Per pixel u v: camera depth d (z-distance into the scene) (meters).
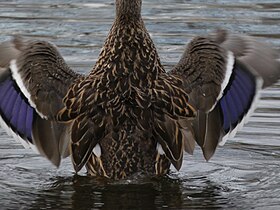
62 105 11.36
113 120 11.23
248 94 11.20
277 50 11.32
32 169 12.37
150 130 11.27
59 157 11.45
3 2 22.62
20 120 11.35
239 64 11.26
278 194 11.33
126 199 11.03
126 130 11.25
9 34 19.66
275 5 22.11
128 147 11.24
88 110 11.27
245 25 20.28
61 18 21.03
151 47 11.57
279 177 12.08
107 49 11.56
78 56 18.27
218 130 11.34
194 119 11.34
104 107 11.25
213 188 11.55
